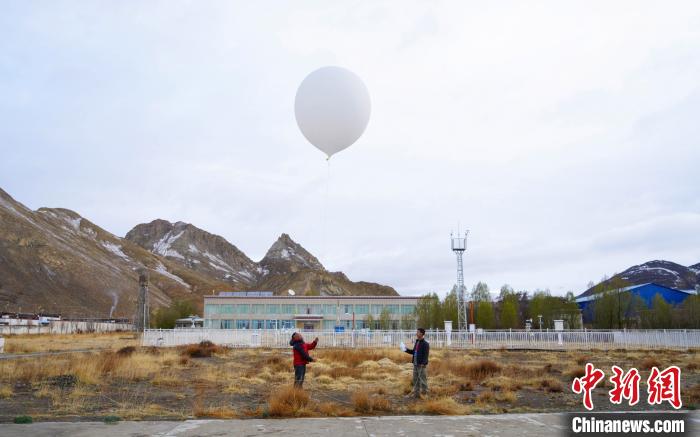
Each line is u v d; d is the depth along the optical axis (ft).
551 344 120.57
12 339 160.35
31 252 633.20
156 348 112.37
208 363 81.87
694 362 82.07
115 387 50.98
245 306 289.94
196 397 44.37
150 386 52.19
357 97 56.44
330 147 58.34
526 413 35.91
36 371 57.67
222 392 48.06
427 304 237.25
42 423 30.71
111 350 104.58
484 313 222.48
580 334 123.65
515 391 49.44
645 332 122.42
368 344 124.16
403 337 125.18
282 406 34.06
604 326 201.05
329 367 69.41
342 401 41.73
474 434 27.50
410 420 31.58
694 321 186.60
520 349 116.67
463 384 51.80
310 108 56.70
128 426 29.78
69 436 26.99
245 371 65.72
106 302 619.67
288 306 289.74
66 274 628.28
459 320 185.57
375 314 286.66
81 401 40.98
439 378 58.75
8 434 27.37
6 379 53.57
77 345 131.54
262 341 127.54
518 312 255.09
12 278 568.82
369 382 56.08
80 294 607.37
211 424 30.40
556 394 47.37
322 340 125.08
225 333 129.29
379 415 34.71
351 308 287.89
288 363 75.92
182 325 298.76
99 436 26.99
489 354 104.32
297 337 42.16
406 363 81.00
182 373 65.87
